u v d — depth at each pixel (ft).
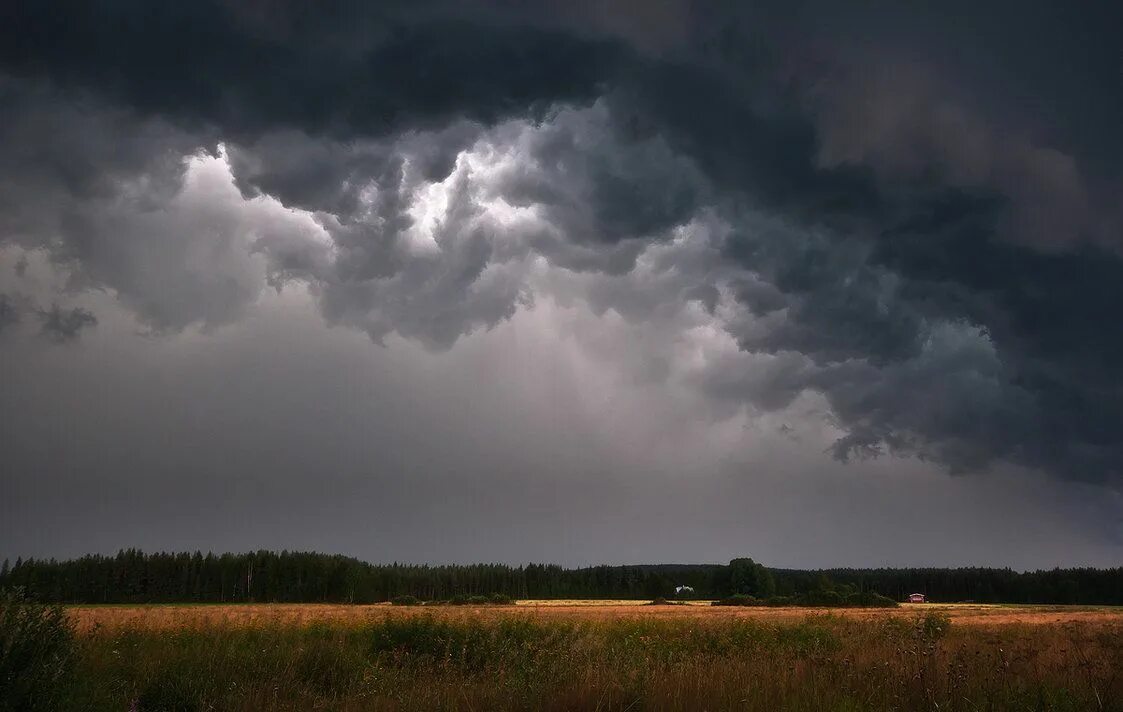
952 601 481.05
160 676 40.78
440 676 46.06
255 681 40.83
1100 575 465.47
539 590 531.91
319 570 436.35
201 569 400.67
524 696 32.71
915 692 31.68
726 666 38.86
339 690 42.27
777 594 434.30
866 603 303.07
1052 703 29.55
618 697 30.81
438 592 487.61
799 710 29.32
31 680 29.63
